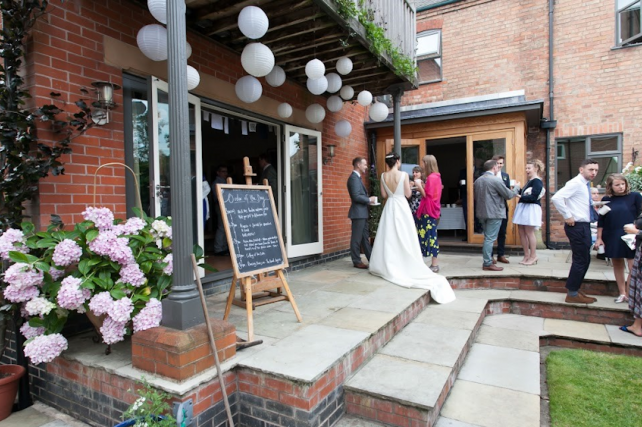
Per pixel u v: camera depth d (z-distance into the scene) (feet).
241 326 10.81
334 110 19.07
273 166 21.44
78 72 10.35
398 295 14.23
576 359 12.07
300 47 14.61
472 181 25.95
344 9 12.39
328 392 8.20
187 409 7.15
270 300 12.56
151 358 7.86
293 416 7.66
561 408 9.20
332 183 22.38
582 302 15.05
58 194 9.88
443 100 29.43
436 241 18.22
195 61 13.64
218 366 7.50
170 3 8.16
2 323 9.82
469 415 8.60
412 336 11.87
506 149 24.61
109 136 11.00
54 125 9.86
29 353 8.12
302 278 17.25
